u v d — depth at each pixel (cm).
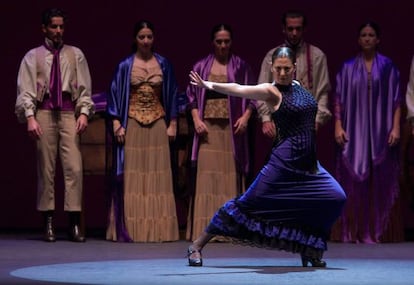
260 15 1794
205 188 1520
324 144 1789
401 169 1584
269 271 1080
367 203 1545
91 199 1802
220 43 1519
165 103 1527
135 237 1515
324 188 1105
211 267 1126
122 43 1792
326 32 1788
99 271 1073
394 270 1099
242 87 1099
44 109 1480
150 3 1794
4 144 1780
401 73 1781
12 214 1789
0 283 943
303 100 1100
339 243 1525
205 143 1522
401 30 1778
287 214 1110
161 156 1522
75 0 1784
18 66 1772
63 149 1490
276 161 1105
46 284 934
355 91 1551
